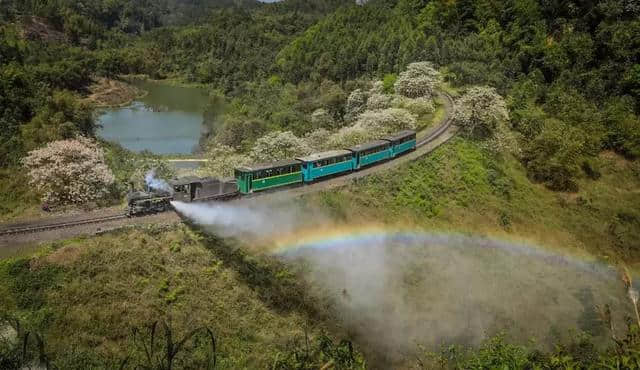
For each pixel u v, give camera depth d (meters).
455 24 114.44
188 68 195.88
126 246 31.17
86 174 40.88
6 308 25.64
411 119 64.06
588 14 96.44
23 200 41.66
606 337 36.91
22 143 60.53
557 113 78.38
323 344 18.17
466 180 55.88
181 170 60.31
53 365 21.62
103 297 27.73
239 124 90.44
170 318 27.75
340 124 83.81
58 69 132.50
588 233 56.56
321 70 125.12
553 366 17.80
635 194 65.25
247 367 26.30
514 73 92.31
